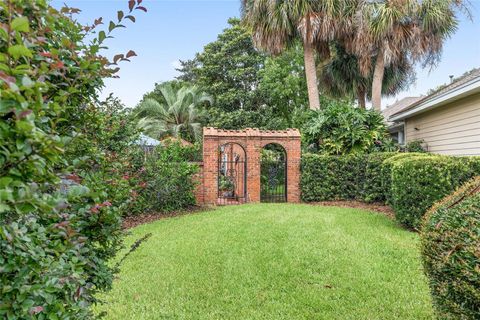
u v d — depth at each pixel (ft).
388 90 47.44
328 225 20.40
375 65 42.04
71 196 3.80
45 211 3.21
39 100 3.12
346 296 11.01
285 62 62.23
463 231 5.88
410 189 18.90
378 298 10.80
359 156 31.58
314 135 35.76
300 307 10.39
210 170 32.32
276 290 11.59
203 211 27.71
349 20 37.27
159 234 19.36
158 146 28.58
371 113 34.96
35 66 3.82
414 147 33.88
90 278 5.45
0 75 2.74
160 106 73.00
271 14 37.60
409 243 16.37
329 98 55.52
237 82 68.90
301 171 33.19
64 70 4.35
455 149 27.71
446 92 26.86
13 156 2.91
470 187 8.50
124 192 6.14
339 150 34.06
